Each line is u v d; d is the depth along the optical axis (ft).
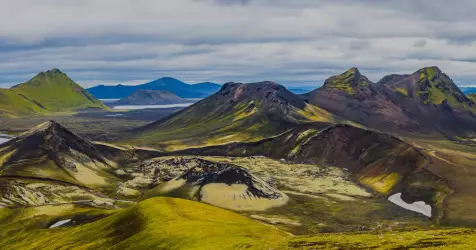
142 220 442.91
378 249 273.95
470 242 270.87
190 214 449.89
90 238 457.27
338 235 331.16
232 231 362.53
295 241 311.68
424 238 290.15
